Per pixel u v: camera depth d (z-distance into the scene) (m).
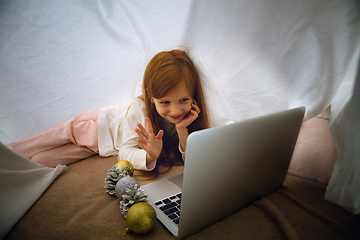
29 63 0.86
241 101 1.06
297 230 0.74
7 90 0.89
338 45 0.74
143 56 1.04
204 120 1.20
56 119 1.07
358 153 0.72
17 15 0.75
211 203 0.70
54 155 1.15
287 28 0.79
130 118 1.19
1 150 0.84
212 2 0.87
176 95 1.02
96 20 0.84
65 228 0.75
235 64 0.96
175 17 0.93
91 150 1.26
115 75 1.05
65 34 0.84
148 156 1.05
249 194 0.83
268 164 0.82
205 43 1.00
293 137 0.86
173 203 0.83
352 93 0.71
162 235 0.72
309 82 0.86
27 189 0.88
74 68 0.94
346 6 0.68
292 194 0.93
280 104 0.99
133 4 0.84
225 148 0.65
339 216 0.81
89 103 1.10
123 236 0.72
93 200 0.89
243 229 0.74
